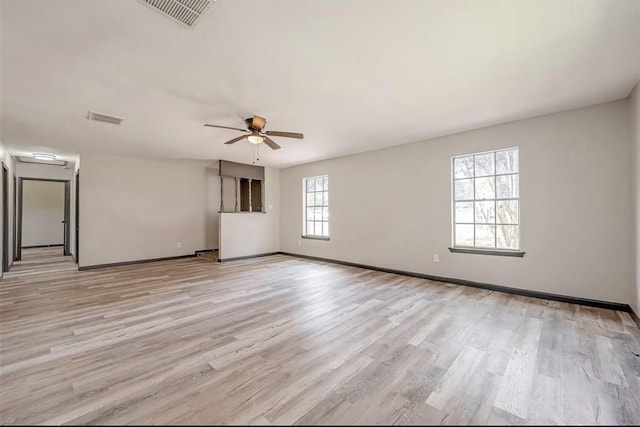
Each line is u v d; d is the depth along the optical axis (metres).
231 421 1.48
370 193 5.35
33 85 2.61
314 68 2.37
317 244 6.45
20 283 4.32
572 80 2.61
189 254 6.76
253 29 1.86
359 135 4.31
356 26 1.85
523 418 1.50
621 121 3.03
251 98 2.96
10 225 5.51
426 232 4.56
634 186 2.85
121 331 2.57
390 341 2.38
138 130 4.03
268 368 1.97
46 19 1.73
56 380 1.83
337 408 1.58
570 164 3.32
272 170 7.33
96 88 2.70
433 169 4.47
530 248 3.58
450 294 3.71
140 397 1.66
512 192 3.84
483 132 3.95
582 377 1.85
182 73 2.43
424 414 1.53
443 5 1.67
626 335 2.45
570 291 3.32
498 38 1.98
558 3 1.65
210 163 6.80
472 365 2.01
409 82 2.63
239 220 6.59
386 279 4.55
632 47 2.09
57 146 4.96
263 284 4.25
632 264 2.95
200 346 2.29
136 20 1.75
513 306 3.22
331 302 3.40
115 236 5.72
